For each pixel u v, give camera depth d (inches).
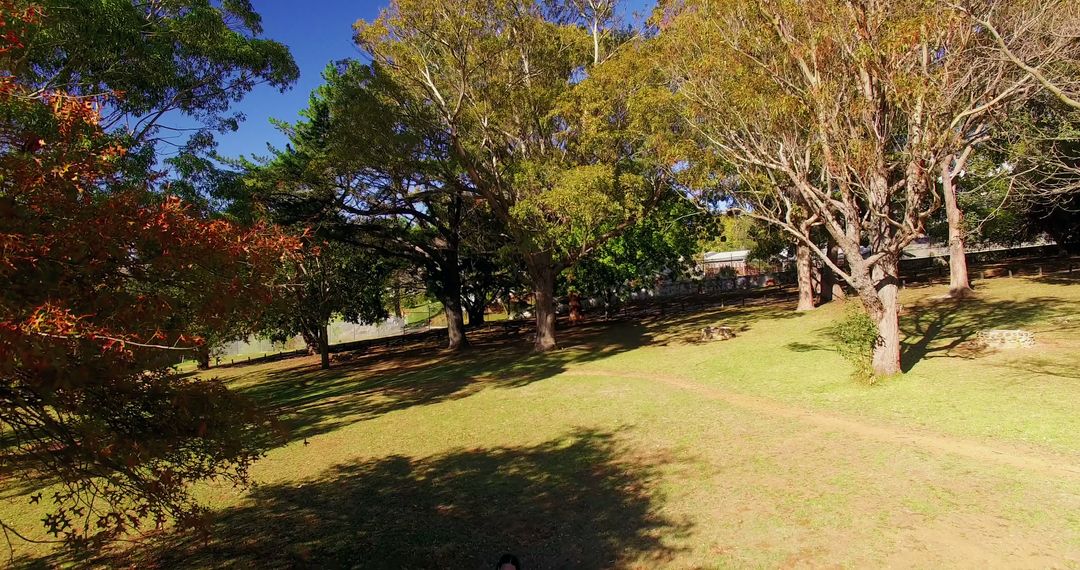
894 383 442.9
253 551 265.6
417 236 1157.7
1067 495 242.5
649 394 529.7
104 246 142.5
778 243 1069.8
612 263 1115.9
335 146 743.7
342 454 435.2
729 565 217.8
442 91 819.4
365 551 258.4
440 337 1439.5
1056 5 355.9
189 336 151.9
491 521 282.4
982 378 420.5
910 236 416.8
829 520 244.4
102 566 259.0
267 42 475.2
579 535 257.8
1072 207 930.1
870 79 416.8
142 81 387.9
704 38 470.0
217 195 451.8
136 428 173.2
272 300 179.9
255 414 191.8
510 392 610.2
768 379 525.0
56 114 157.4
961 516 235.8
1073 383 380.5
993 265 1182.9
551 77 821.2
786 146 465.7
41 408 153.0
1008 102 413.4
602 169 679.7
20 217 135.4
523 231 781.3
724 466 322.7
